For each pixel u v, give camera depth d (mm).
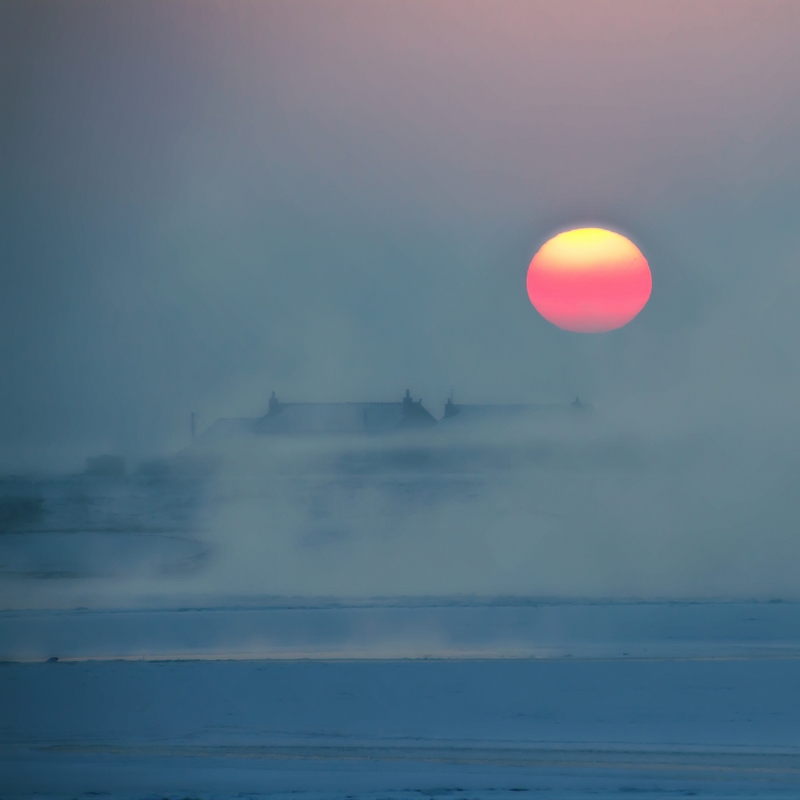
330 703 25031
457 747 21469
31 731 22953
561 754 20859
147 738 22453
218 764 20594
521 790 18484
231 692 26078
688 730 22562
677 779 19125
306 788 18875
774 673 27422
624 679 26938
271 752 21297
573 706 24406
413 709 24453
